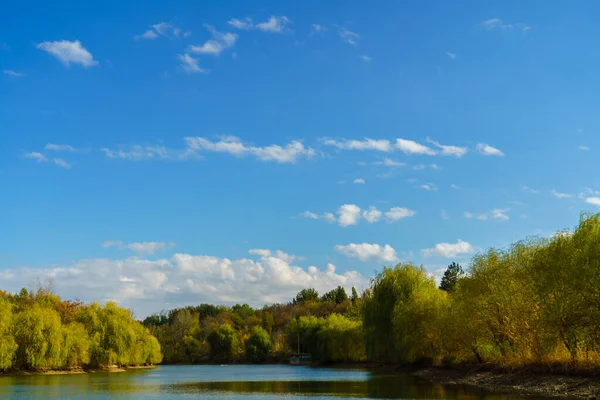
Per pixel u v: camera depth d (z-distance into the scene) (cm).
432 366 8769
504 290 6438
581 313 4956
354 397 5431
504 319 6556
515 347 6631
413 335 8600
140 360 14950
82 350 11475
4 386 7631
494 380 6378
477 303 6688
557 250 5247
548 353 5831
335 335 15462
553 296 5288
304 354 18325
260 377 10269
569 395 4875
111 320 12938
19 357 9938
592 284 4797
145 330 16362
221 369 15500
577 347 5578
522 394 5191
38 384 8019
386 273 9756
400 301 9112
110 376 10575
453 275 18675
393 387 6544
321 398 5534
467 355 7788
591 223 5038
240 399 5731
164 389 7194
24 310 10756
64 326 11231
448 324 7425
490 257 6919
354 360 14900
